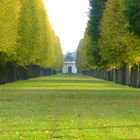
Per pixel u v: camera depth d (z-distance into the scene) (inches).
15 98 1969.7
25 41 3885.3
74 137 832.3
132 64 3449.8
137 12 2114.9
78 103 1705.2
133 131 925.8
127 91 2620.6
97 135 860.0
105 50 3494.1
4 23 2896.2
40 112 1332.4
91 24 4281.5
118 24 3213.6
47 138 816.3
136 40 2999.5
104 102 1765.5
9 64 4163.4
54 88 2979.8
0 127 975.0
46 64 6609.3
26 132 895.1
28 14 3937.0
